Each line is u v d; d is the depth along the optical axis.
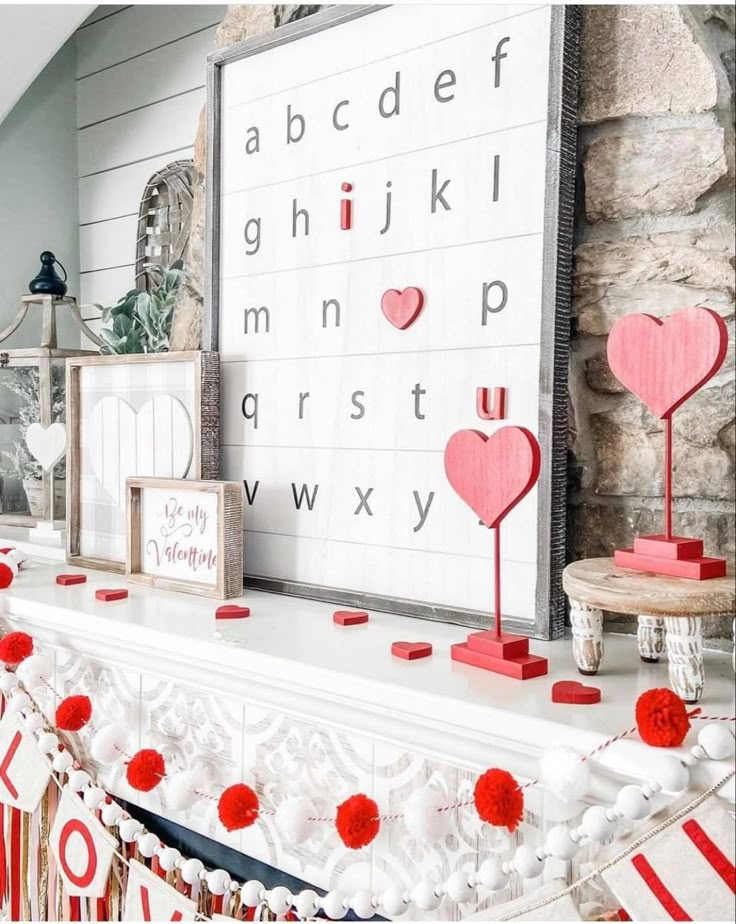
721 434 0.94
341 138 1.20
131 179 1.94
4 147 1.97
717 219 0.95
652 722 0.69
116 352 1.70
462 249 1.07
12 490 1.91
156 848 1.08
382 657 0.95
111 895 1.21
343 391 1.20
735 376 0.93
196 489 1.26
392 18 1.14
